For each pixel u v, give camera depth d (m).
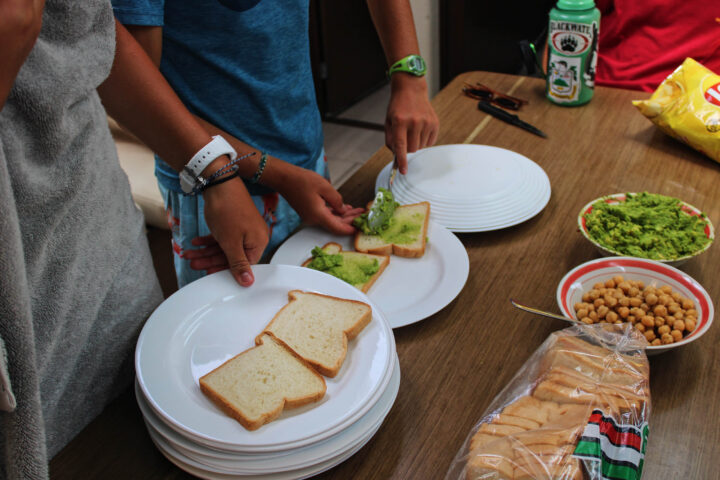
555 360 0.65
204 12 0.91
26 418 0.52
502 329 0.80
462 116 1.40
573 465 0.54
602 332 0.67
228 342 0.74
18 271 0.48
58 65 0.56
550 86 1.40
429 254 0.94
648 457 0.62
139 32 0.83
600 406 0.59
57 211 0.60
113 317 0.74
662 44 1.69
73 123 0.60
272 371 0.67
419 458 0.64
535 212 1.01
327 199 1.01
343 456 0.61
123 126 0.85
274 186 0.99
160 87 0.79
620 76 1.75
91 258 0.67
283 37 1.00
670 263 0.84
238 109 1.02
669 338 0.70
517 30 3.71
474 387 0.72
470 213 1.01
